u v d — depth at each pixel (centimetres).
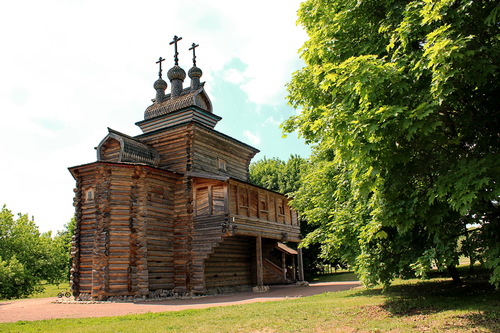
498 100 1031
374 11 1163
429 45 886
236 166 2994
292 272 3294
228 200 2245
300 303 1502
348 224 1388
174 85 3067
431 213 1021
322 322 1074
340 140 963
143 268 2070
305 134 1569
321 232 1802
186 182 2391
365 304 1333
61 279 4147
